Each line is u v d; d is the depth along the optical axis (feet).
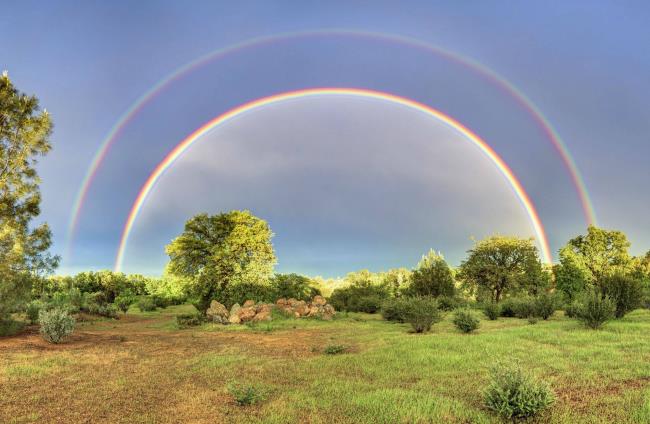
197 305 119.65
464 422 21.07
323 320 105.60
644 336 46.50
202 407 25.70
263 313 101.30
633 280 75.46
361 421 21.76
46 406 26.14
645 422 19.30
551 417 20.72
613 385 26.14
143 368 38.32
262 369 37.63
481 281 189.57
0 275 58.85
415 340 51.08
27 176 64.95
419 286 128.06
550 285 197.57
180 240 119.55
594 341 44.14
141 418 23.72
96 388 30.63
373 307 145.59
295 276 159.94
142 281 268.62
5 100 63.00
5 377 33.40
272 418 22.75
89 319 111.24
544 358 35.55
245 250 122.21
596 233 174.60
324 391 28.58
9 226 60.80
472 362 35.86
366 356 42.01
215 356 45.14
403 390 27.66
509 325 72.49
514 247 185.26
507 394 21.34
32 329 67.36
